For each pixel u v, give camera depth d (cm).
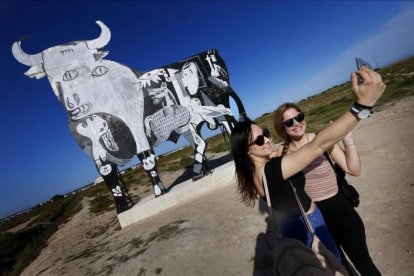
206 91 979
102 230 1040
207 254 532
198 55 984
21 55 879
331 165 254
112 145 937
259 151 196
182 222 761
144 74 949
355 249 239
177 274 501
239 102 1005
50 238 1270
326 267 174
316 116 1609
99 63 927
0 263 1099
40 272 807
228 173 961
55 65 903
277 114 264
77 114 917
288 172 169
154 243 688
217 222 667
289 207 183
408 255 329
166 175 1817
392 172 546
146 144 948
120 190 966
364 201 479
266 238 191
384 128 845
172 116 959
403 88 1336
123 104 936
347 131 142
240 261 467
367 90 131
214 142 3158
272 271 405
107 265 664
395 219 401
